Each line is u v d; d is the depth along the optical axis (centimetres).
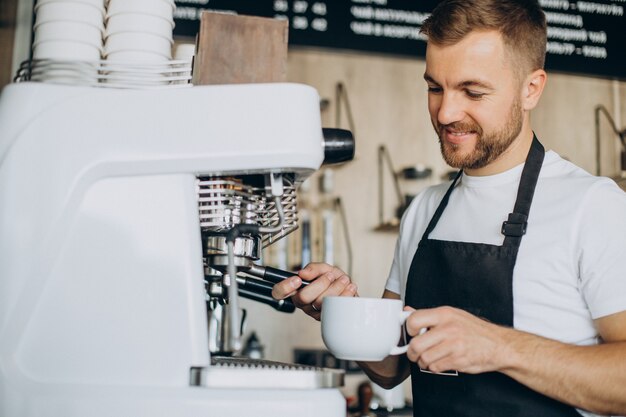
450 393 98
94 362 68
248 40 75
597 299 91
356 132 292
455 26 95
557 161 105
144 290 69
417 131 295
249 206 80
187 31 223
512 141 101
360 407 241
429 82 103
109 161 69
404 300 118
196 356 69
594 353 83
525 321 96
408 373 117
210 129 69
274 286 93
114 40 76
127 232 70
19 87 70
